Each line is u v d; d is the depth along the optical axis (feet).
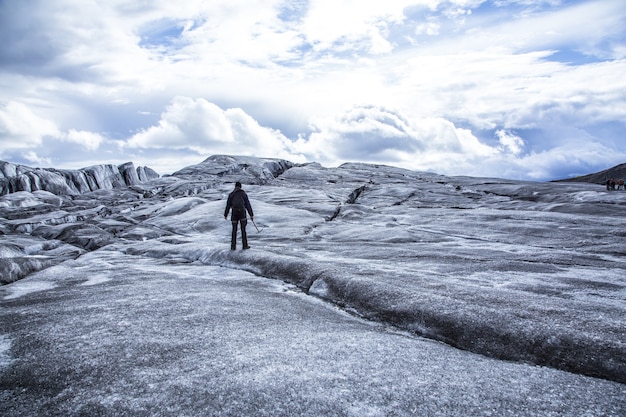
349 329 21.22
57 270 42.16
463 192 135.44
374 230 71.41
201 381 13.71
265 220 82.64
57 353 16.44
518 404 12.70
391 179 173.47
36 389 13.60
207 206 94.02
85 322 20.92
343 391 13.17
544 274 38.19
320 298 29.73
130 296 27.76
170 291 29.66
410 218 86.12
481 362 16.92
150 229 76.07
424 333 21.66
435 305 23.35
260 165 191.31
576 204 93.50
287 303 27.25
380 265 42.19
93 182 142.51
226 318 22.08
